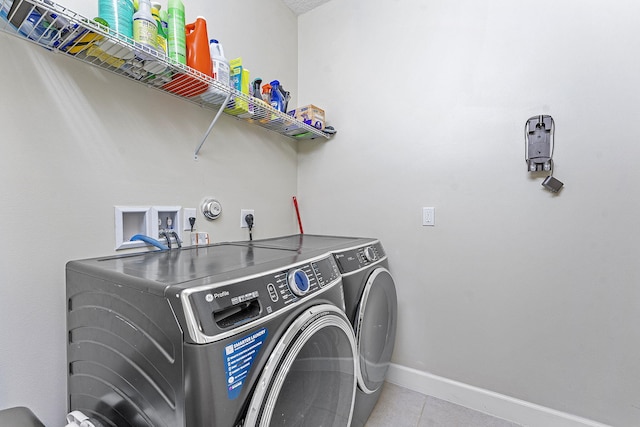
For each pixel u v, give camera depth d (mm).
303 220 2184
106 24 866
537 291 1434
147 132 1234
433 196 1698
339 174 2031
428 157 1711
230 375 628
